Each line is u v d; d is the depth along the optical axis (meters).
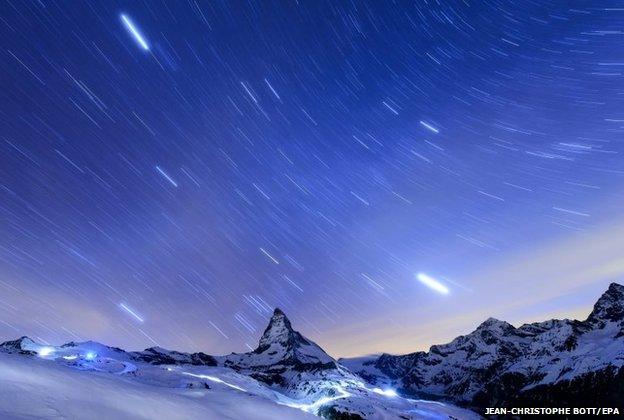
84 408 15.99
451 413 163.75
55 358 144.75
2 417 12.53
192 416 22.20
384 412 131.88
